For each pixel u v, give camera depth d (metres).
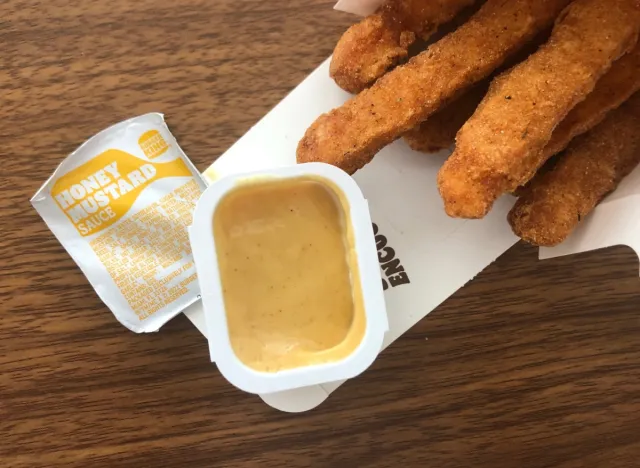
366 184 0.18
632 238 0.15
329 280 0.16
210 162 0.18
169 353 0.18
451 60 0.15
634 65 0.15
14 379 0.18
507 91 0.15
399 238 0.18
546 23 0.16
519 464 0.18
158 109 0.18
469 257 0.18
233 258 0.15
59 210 0.18
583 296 0.18
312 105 0.18
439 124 0.17
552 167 0.17
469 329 0.18
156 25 0.18
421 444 0.18
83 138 0.18
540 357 0.18
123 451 0.18
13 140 0.18
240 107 0.18
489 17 0.16
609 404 0.18
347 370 0.15
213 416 0.18
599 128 0.17
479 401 0.18
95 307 0.18
